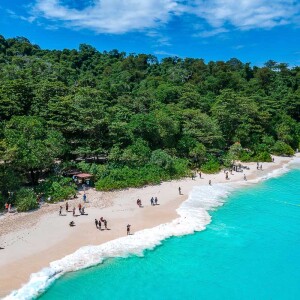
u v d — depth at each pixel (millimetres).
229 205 57656
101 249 39500
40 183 58938
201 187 67438
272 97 144250
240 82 158250
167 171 71875
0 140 54625
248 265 38375
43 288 31797
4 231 42562
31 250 38219
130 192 61406
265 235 46000
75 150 67062
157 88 136625
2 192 52406
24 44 197375
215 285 34469
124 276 35000
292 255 40844
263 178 76688
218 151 86938
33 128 61469
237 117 99000
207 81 156375
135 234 43781
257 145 98688
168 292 32969
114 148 68750
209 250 41281
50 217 47906
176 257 39219
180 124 87562
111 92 121562
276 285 34906
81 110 70250
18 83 78875
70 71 148375
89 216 49062
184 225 47656
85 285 33062
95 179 63719
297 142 113812
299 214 54250
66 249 38906
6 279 32438
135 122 78188
